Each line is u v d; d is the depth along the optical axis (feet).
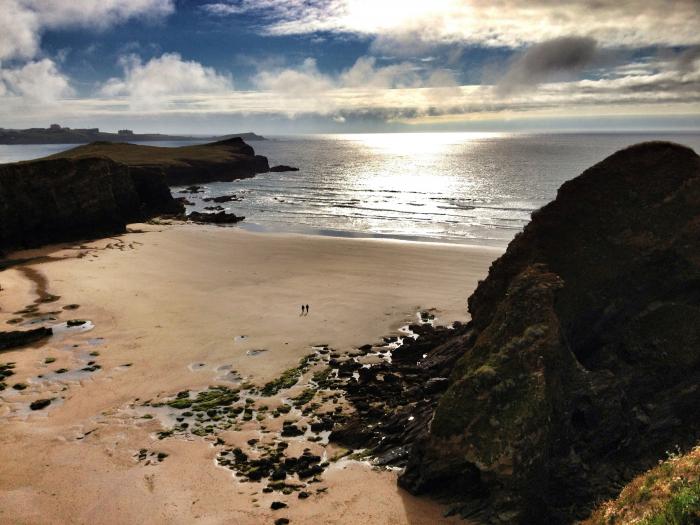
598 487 80.23
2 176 254.88
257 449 98.22
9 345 143.74
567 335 93.66
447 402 87.25
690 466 53.83
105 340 147.84
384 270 211.20
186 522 79.82
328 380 124.26
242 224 332.19
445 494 82.99
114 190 318.24
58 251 254.06
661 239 98.22
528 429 79.10
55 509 82.79
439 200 409.90
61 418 109.19
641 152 105.81
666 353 91.86
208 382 123.95
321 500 83.92
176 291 188.34
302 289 189.16
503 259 114.21
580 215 105.40
